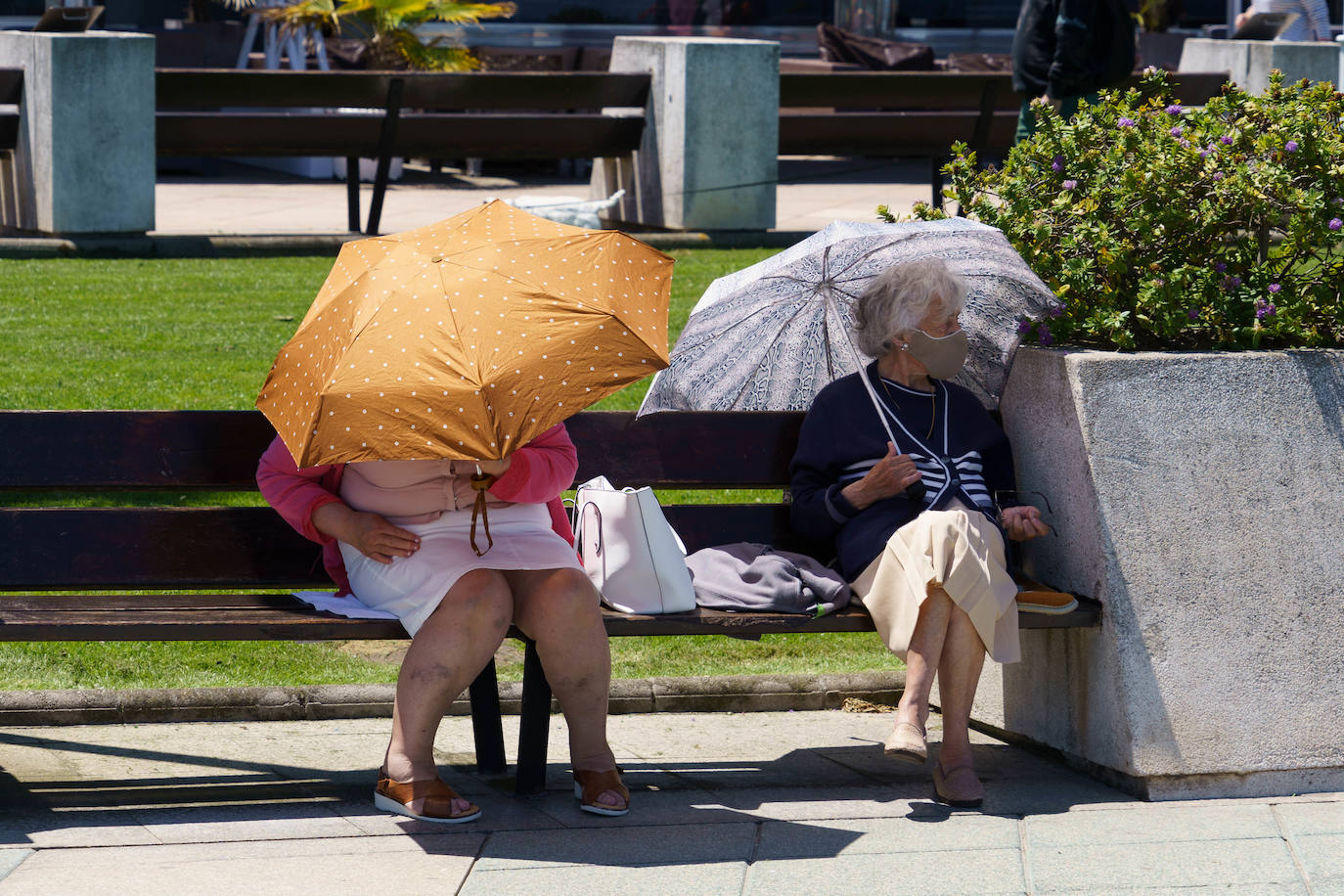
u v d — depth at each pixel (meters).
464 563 9.73
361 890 8.71
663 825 9.77
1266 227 11.41
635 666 13.11
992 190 12.06
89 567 10.64
